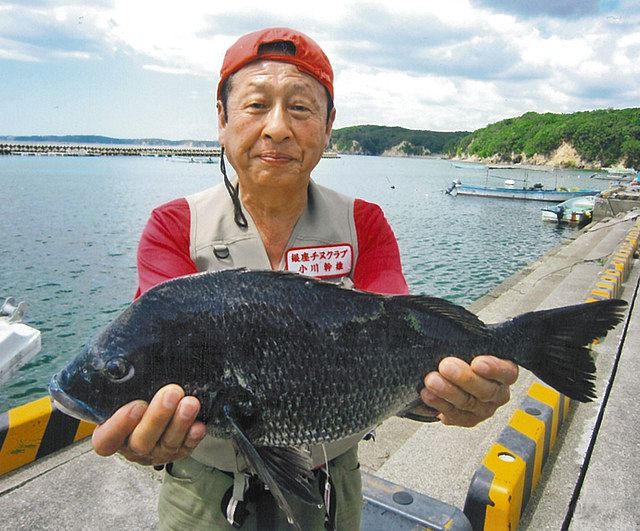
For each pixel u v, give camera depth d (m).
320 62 1.70
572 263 14.52
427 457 4.17
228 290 1.62
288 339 1.64
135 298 1.81
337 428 1.72
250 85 1.67
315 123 1.71
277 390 1.63
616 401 4.95
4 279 13.91
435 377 1.64
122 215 25.62
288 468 1.61
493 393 1.66
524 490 3.42
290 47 1.67
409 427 4.82
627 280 10.82
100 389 1.55
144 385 1.55
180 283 1.61
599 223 25.14
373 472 4.02
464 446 4.32
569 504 3.61
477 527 3.12
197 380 1.56
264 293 1.64
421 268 17.83
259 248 1.82
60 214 25.48
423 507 2.99
